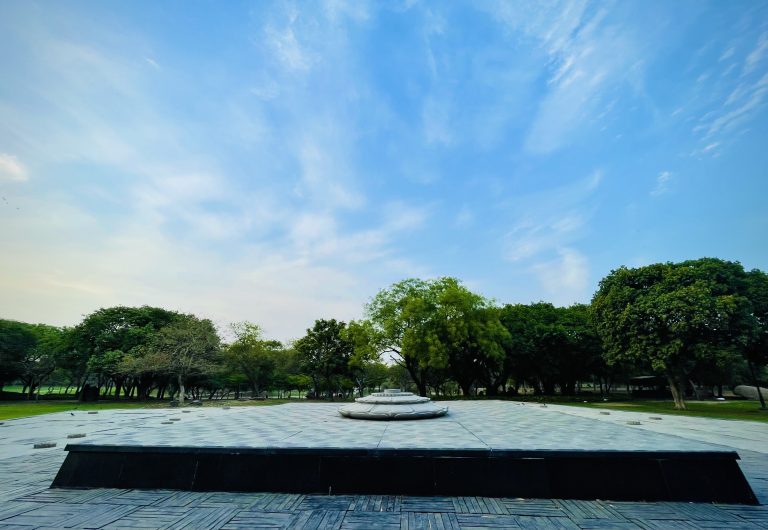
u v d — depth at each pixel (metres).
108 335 39.31
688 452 5.98
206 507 5.51
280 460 6.35
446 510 5.40
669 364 26.08
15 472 7.41
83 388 39.97
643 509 5.45
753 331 24.41
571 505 5.61
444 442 6.95
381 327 34.69
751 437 11.94
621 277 29.05
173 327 37.03
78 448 6.64
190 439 7.31
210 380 44.53
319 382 49.78
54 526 4.82
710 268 27.12
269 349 46.34
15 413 22.50
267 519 5.07
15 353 40.69
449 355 34.97
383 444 6.72
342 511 5.36
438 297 33.50
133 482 6.39
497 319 35.34
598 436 7.71
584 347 38.97
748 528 4.76
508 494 5.97
